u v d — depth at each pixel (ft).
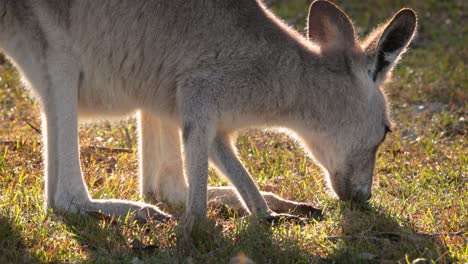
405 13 36.04
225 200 39.01
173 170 40.09
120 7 35.29
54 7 35.42
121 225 34.81
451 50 70.59
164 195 40.11
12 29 35.91
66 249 32.17
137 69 35.96
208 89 34.53
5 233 32.81
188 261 30.91
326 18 37.42
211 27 34.94
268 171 44.29
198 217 34.37
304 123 36.94
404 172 44.19
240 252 31.01
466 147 49.32
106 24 35.53
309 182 42.04
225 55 34.83
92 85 36.58
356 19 77.82
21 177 40.09
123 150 46.96
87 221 34.99
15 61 36.76
